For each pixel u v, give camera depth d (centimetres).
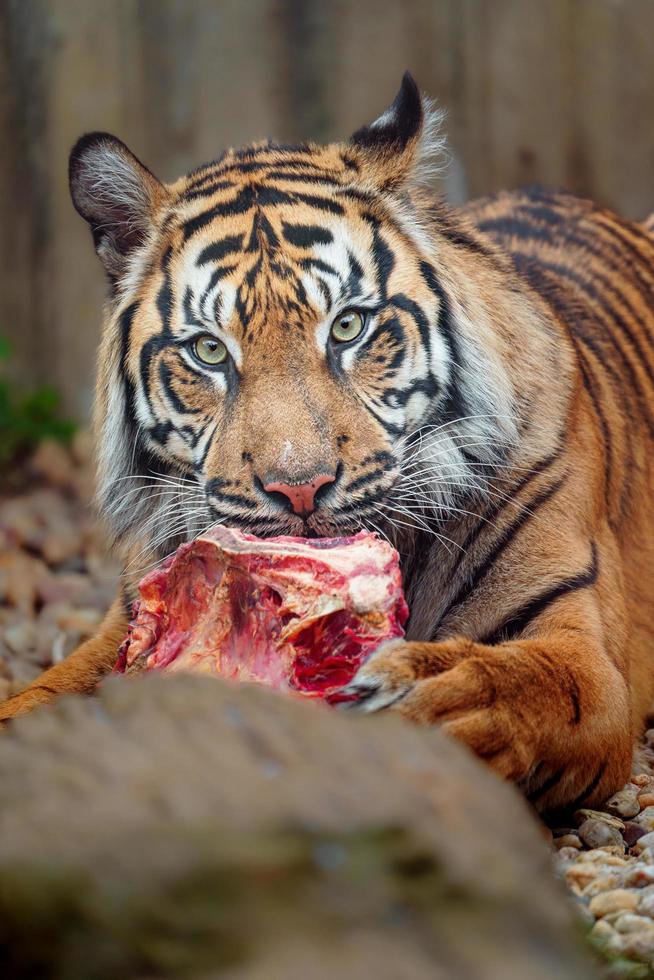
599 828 623
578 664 645
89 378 1642
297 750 387
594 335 878
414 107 746
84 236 1631
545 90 1683
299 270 700
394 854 335
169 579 627
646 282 993
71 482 1483
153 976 320
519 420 737
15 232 1655
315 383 686
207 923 320
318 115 1694
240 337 700
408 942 317
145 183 757
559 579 722
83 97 1623
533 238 979
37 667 987
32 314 1661
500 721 582
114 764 381
